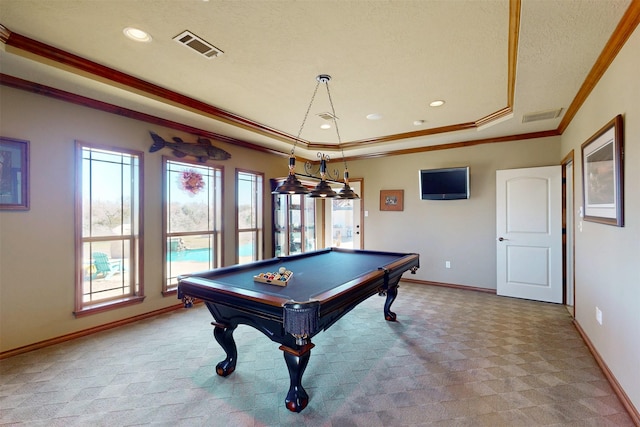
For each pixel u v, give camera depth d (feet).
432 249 17.22
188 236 13.56
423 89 10.24
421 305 13.51
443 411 6.39
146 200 11.87
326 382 7.50
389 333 10.44
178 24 6.74
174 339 9.95
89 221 10.59
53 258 9.52
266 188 17.33
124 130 11.19
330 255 12.57
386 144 16.65
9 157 8.68
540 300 14.05
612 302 7.37
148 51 7.87
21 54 7.41
